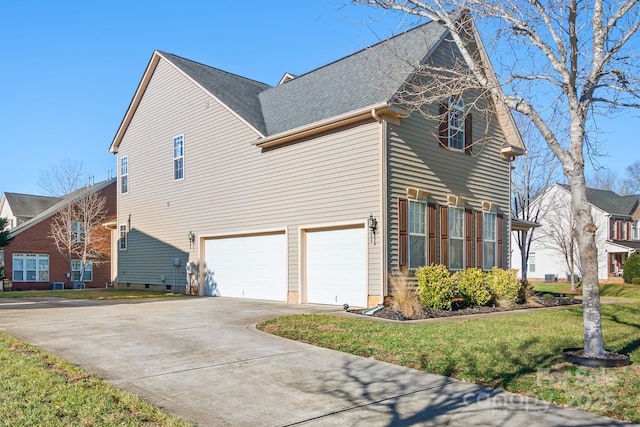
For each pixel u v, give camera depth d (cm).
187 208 1902
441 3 797
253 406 514
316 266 1423
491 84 790
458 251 1496
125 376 604
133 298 1692
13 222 3597
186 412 491
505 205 1734
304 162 1448
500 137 1723
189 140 1895
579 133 734
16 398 502
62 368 624
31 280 2998
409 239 1317
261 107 1811
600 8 743
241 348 767
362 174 1294
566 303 1595
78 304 1452
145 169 2147
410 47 1442
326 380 608
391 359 708
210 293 1808
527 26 775
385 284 1230
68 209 3112
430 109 1419
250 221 1617
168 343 799
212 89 1816
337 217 1348
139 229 2175
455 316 1169
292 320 1033
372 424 470
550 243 3794
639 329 1005
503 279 1421
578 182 723
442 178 1455
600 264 3766
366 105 1295
